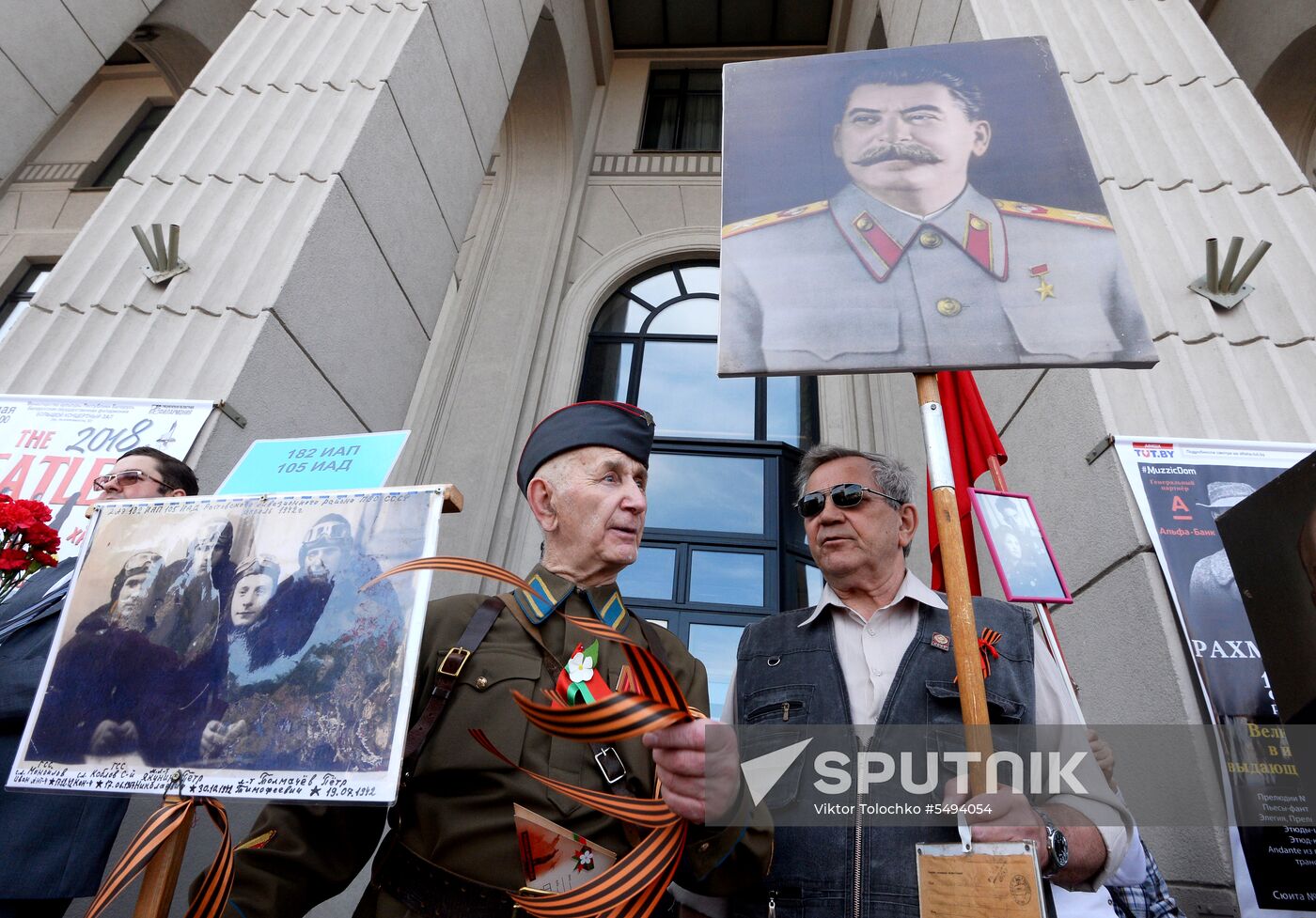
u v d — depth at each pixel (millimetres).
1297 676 1162
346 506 1124
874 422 5586
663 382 6227
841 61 1887
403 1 4160
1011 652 1429
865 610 1629
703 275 6785
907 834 1257
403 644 1008
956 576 1166
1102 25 3475
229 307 2955
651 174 7344
